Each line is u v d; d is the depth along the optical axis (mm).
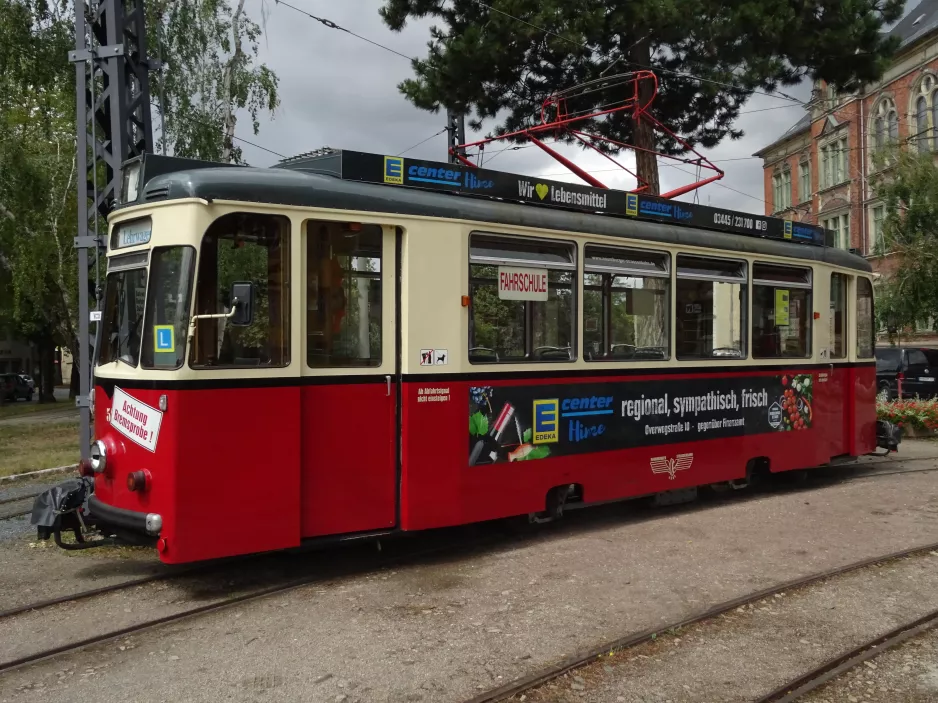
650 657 4938
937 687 4555
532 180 7801
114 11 9336
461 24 15523
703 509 9469
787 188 43719
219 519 5863
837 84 15633
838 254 11047
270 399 6090
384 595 6148
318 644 5129
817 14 14477
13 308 26656
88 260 9742
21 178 22578
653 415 8578
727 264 9414
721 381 9289
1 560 7215
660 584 6410
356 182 6645
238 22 21609
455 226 6996
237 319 5656
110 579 6609
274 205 6129
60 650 5027
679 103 16375
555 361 7699
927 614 5715
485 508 7184
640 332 8484
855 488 10758
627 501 9883
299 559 7199
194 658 4914
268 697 4375
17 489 11195
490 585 6410
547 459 7645
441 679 4598
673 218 9023
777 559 7148
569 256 7852
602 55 15453
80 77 9359
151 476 5855
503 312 7355
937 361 23969
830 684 4578
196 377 5801
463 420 7027
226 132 21516
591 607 5852
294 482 6180
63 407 34719
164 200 6000
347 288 6520
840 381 11039
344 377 6465
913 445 15641
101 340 6617
